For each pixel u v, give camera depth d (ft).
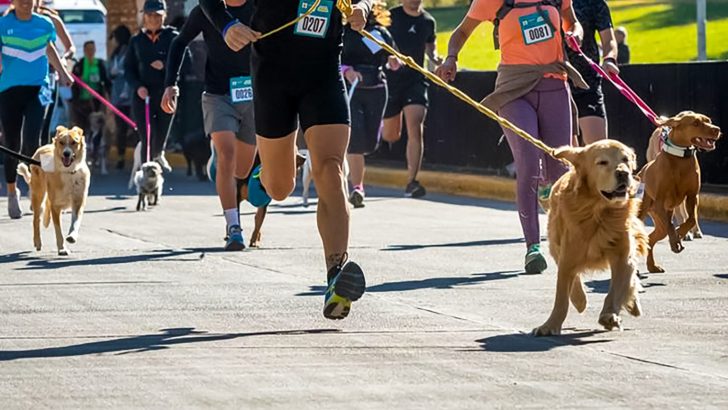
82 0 159.22
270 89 33.27
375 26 69.97
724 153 66.23
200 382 27.50
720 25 134.00
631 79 70.85
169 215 66.90
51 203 50.80
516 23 45.39
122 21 116.88
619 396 26.12
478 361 29.58
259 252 50.72
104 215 67.05
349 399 25.98
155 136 73.92
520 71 45.65
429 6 170.71
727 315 35.91
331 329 33.83
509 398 25.99
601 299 38.93
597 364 29.30
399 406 25.40
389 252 50.55
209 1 33.86
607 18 52.34
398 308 37.19
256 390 26.76
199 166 91.30
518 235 56.34
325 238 32.40
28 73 63.77
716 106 66.39
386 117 76.89
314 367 28.94
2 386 27.27
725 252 49.90
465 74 82.84
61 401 25.95
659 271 44.42
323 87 33.06
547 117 45.78
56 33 65.98
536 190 45.01
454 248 51.78
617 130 71.61
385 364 29.25
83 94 104.06
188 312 36.60
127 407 25.46
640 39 132.67
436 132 85.87
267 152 34.22
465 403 25.61
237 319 35.42
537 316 35.88
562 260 33.24
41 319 35.47
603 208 32.73
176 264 47.19
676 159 46.60
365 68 69.56
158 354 30.50
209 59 51.29
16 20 63.82
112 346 31.55
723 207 62.85
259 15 33.14
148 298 39.19
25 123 64.03
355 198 70.64
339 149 32.89
